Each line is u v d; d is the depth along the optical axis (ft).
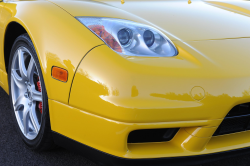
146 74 7.48
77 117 7.80
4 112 10.56
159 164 7.79
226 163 8.95
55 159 8.84
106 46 7.74
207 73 7.70
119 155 7.64
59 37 8.05
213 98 7.58
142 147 7.81
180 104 7.48
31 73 8.89
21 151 9.05
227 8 10.62
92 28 7.99
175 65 7.70
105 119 7.52
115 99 7.41
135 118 7.41
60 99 7.98
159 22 8.90
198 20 9.34
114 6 9.44
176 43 8.24
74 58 7.79
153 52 7.89
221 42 8.54
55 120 8.17
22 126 9.31
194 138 7.74
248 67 7.97
